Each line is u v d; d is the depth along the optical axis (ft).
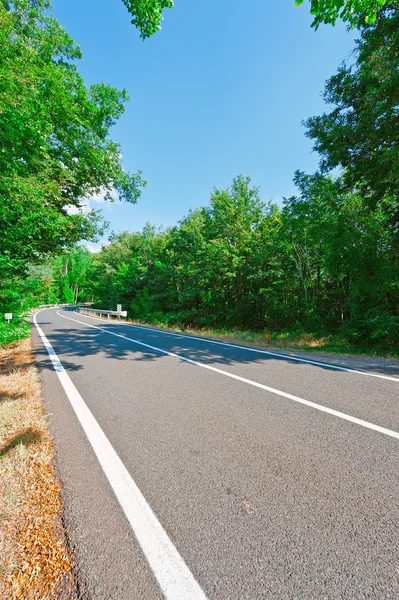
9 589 4.80
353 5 12.14
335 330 45.19
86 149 30.66
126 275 114.93
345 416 12.06
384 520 6.26
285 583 4.82
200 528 6.06
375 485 7.53
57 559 5.35
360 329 34.06
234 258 65.16
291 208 42.75
